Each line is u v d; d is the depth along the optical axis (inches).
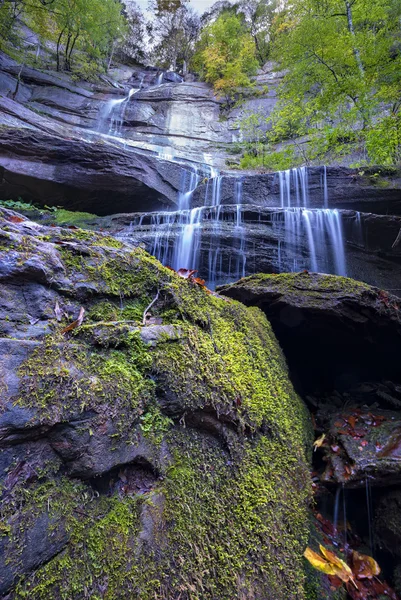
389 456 82.3
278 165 438.6
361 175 288.7
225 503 48.5
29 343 38.4
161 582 36.5
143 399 45.3
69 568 31.9
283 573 50.2
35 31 607.5
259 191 322.7
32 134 311.3
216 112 722.8
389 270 234.2
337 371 135.6
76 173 318.7
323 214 248.1
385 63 304.7
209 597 39.2
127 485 40.8
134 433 42.9
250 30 829.2
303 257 240.8
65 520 33.6
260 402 66.7
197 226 251.6
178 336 55.6
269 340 97.4
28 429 33.6
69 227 72.1
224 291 134.1
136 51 1054.4
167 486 43.6
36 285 48.1
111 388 41.4
